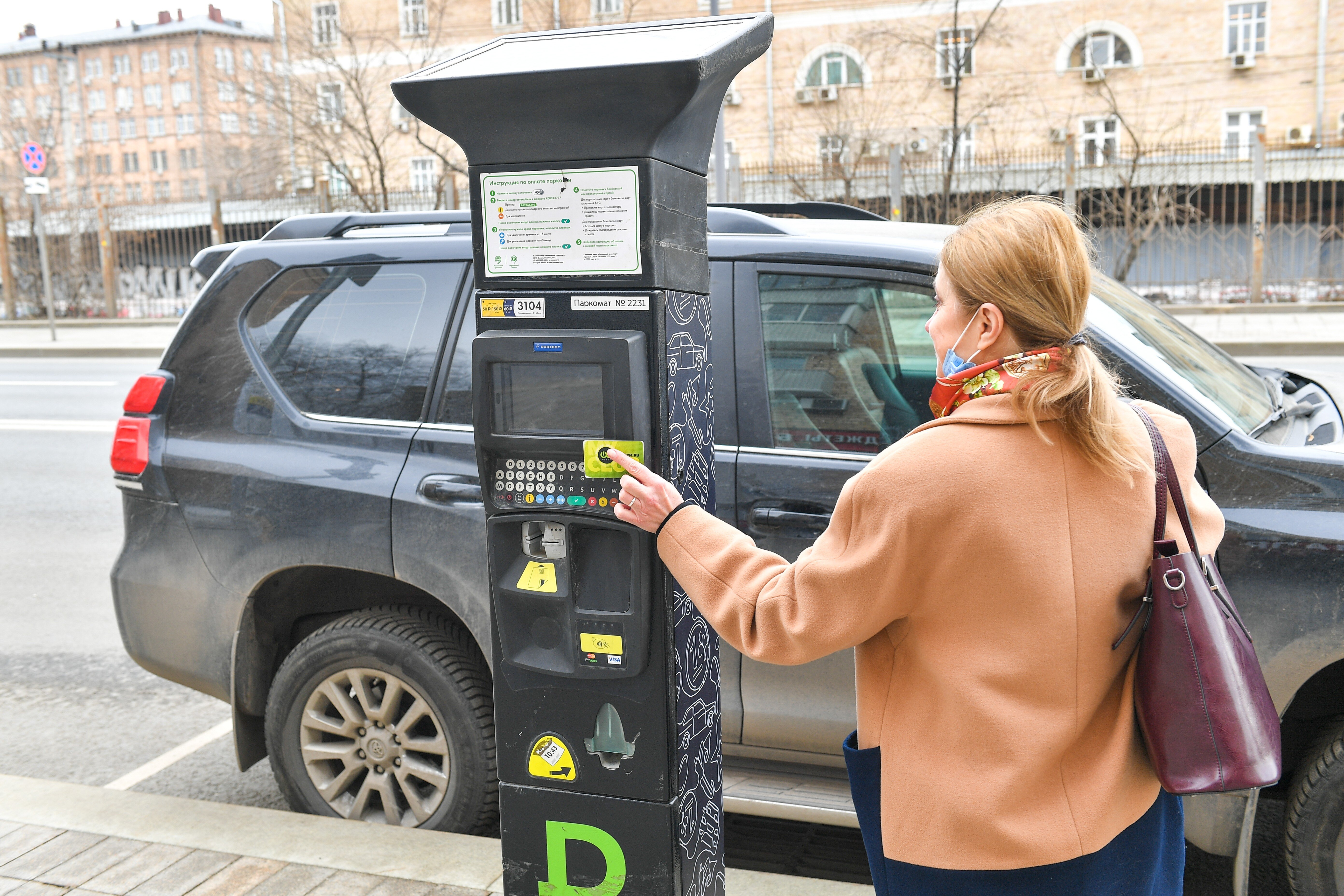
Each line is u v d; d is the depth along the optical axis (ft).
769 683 8.70
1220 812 7.54
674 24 6.22
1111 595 4.62
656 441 5.77
